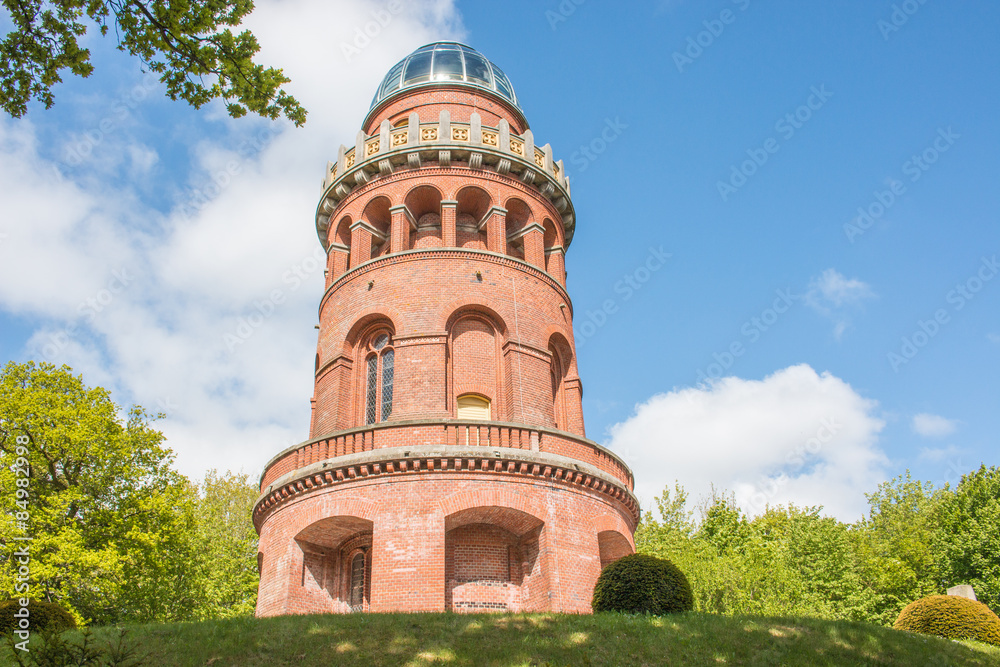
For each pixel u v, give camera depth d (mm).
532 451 24234
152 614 33969
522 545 24844
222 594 40500
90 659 13195
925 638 19562
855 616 41062
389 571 21938
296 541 24172
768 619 19016
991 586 43344
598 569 24125
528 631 17250
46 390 30484
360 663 15406
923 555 47031
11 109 13531
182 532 33375
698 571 37406
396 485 23078
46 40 13297
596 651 16156
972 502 46938
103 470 31250
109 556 28250
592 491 25266
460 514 23188
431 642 16469
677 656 15984
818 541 43594
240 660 15570
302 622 17781
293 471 24953
